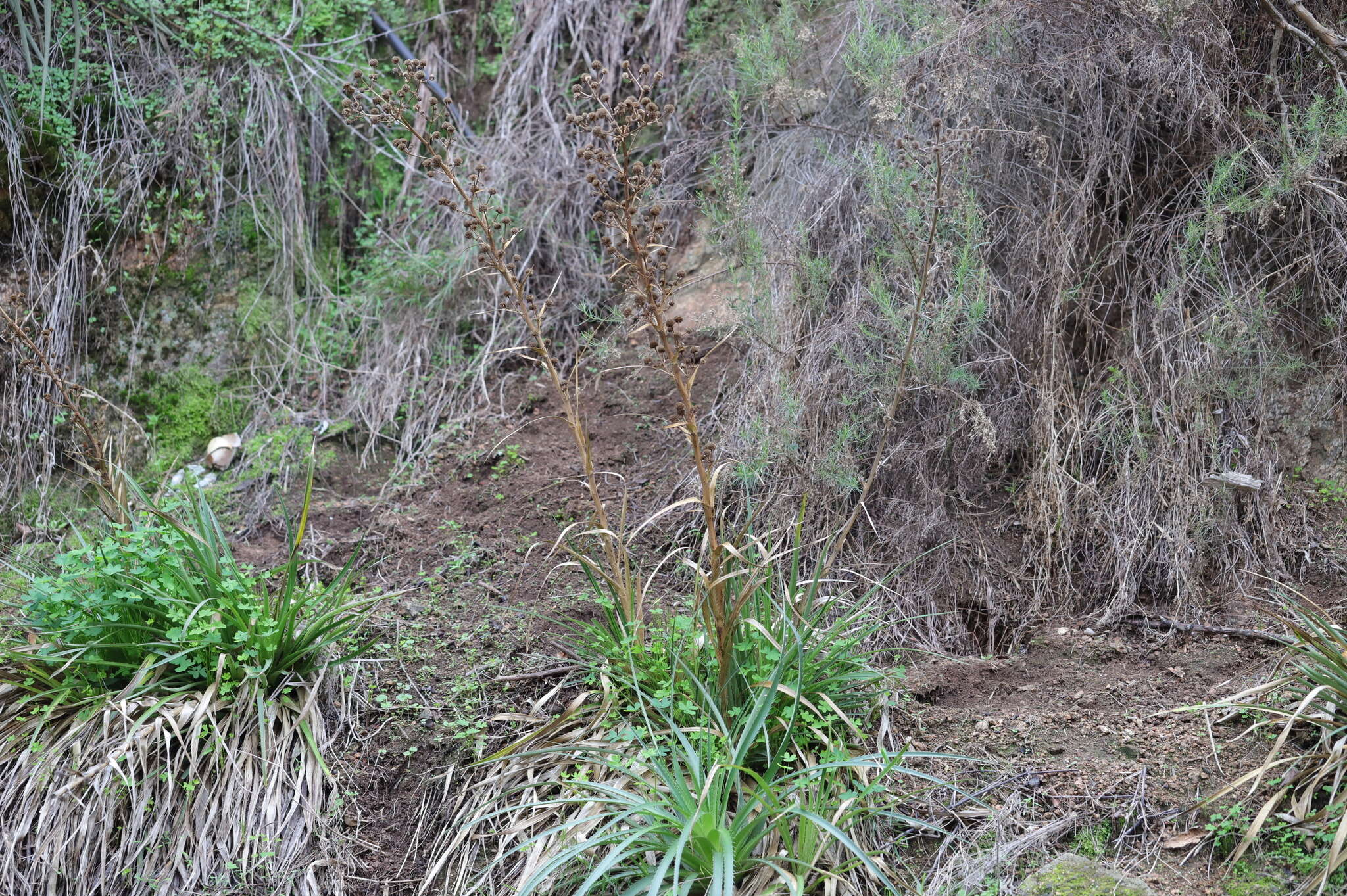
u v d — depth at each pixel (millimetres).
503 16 5738
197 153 5223
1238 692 3469
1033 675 3727
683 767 3309
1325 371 4113
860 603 3652
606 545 3561
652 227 3105
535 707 3619
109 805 3381
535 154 5406
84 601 3672
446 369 5098
